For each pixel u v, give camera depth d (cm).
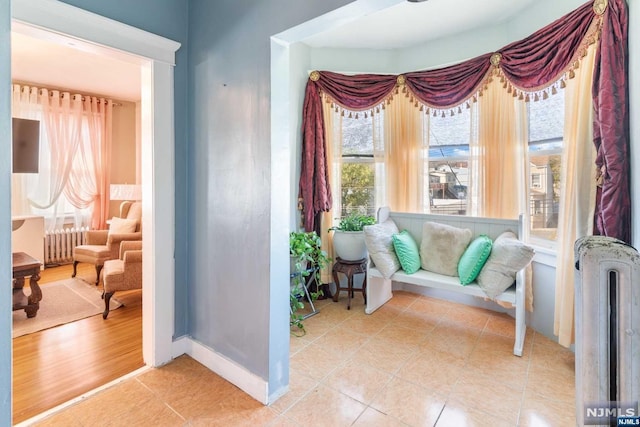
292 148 334
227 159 198
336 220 358
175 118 217
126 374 208
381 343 249
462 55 310
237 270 195
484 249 251
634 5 172
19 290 301
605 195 183
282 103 180
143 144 213
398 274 286
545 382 200
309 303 326
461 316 299
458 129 323
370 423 167
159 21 205
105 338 257
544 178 268
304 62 340
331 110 345
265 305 181
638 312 77
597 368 80
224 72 197
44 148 452
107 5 181
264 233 180
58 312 306
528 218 280
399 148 342
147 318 217
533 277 269
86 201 492
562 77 217
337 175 354
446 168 331
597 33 188
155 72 204
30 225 429
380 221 328
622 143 178
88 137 491
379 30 304
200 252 220
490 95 289
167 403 181
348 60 346
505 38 288
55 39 169
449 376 206
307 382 200
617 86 179
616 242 83
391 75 323
